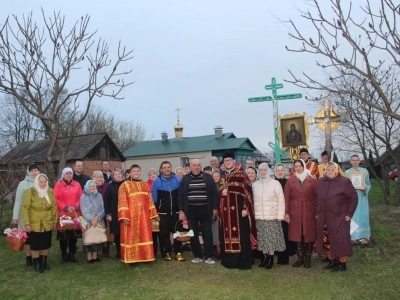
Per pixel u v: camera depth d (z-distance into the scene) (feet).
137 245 25.63
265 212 24.13
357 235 28.35
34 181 24.95
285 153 51.88
